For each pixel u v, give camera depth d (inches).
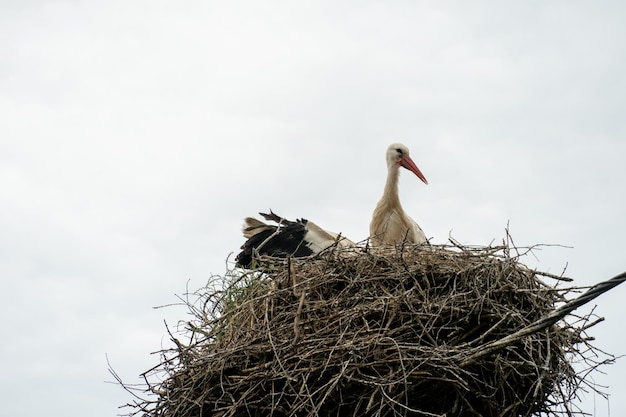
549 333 334.6
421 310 334.6
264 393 329.4
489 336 335.0
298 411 323.0
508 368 327.9
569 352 338.3
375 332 334.0
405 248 375.2
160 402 341.7
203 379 336.2
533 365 315.6
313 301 349.7
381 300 339.9
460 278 351.3
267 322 336.2
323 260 368.2
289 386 325.4
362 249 367.9
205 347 354.9
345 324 336.5
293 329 338.6
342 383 318.7
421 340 330.3
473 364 321.4
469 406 323.9
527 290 341.7
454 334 336.2
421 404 330.0
